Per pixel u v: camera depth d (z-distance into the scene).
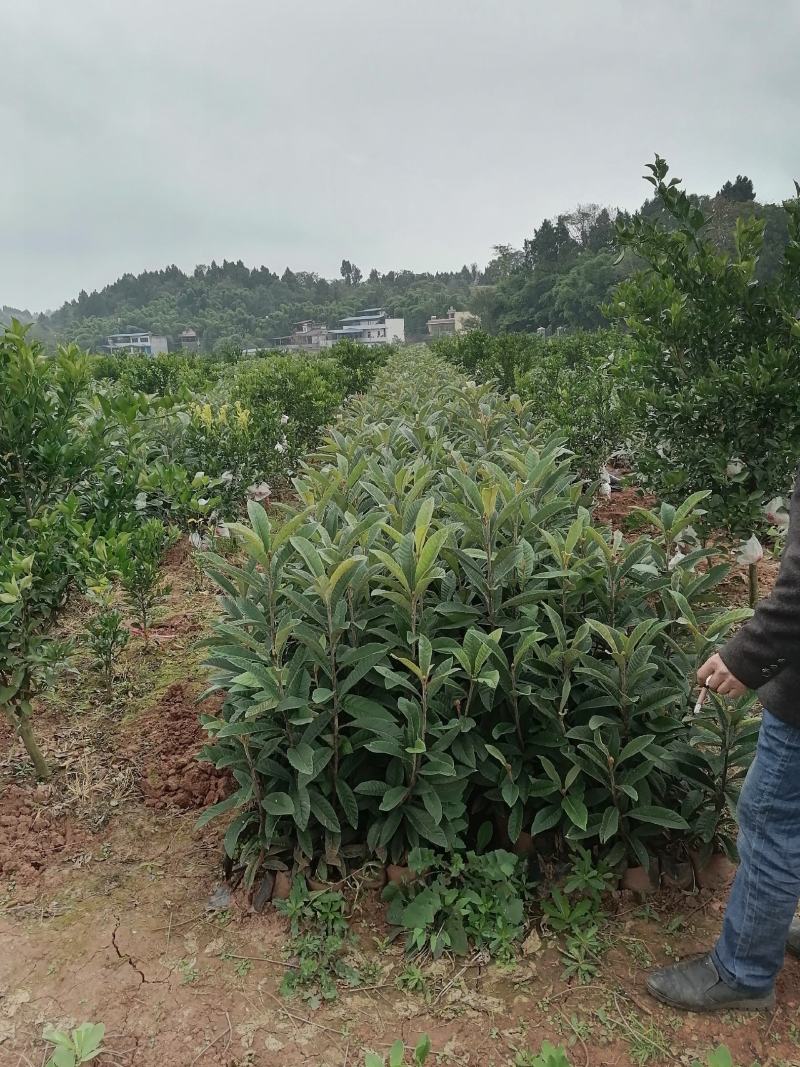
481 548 2.76
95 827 2.90
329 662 2.40
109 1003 2.14
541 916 2.39
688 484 4.07
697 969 2.07
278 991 2.17
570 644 2.37
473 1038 2.01
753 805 1.85
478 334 17.81
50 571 2.98
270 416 7.75
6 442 3.21
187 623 4.77
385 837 2.37
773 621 1.67
